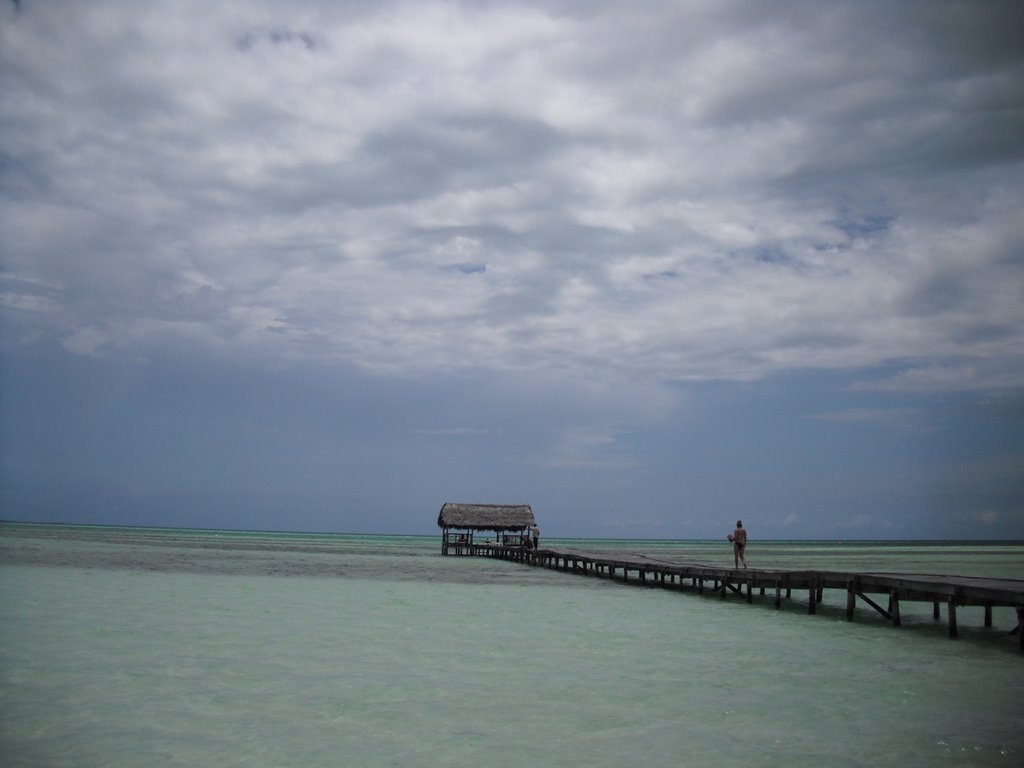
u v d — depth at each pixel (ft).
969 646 53.72
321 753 29.25
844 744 30.63
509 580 110.73
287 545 257.96
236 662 44.45
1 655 44.52
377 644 51.42
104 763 27.66
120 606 66.49
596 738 31.40
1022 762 28.55
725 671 44.47
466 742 30.73
